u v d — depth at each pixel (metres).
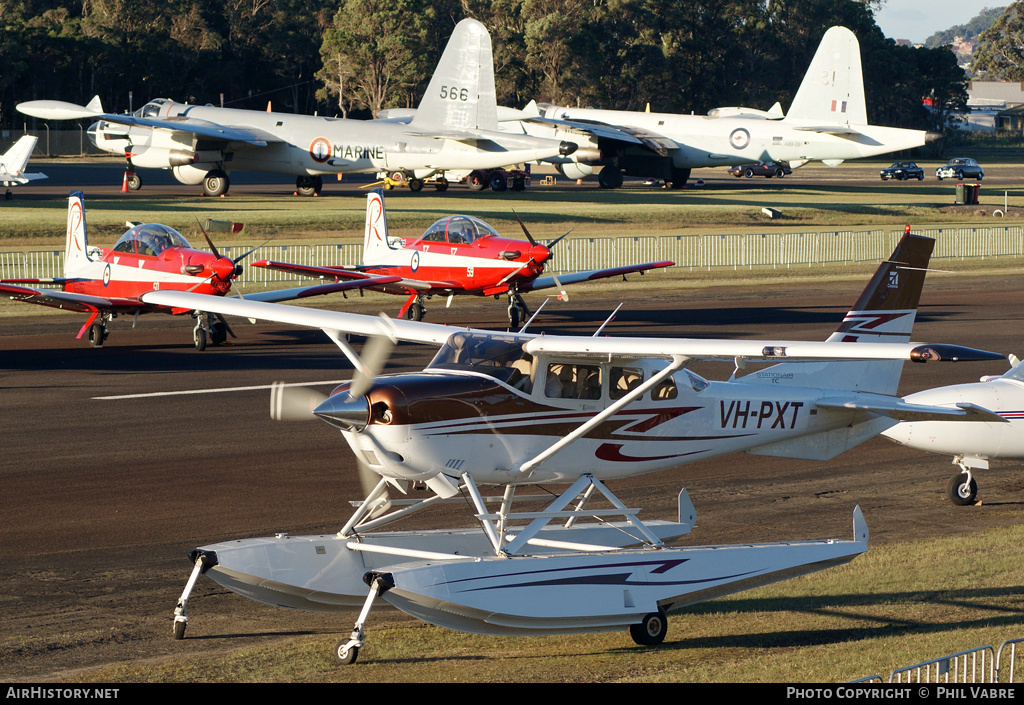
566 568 30.22
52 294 79.19
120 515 43.16
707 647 30.25
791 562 32.75
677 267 149.00
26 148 195.75
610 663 28.95
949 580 36.06
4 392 67.94
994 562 38.09
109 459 52.31
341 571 32.91
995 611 32.94
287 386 70.81
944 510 46.34
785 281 138.38
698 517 44.53
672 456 35.16
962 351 27.16
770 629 31.70
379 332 34.78
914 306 43.44
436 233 95.50
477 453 31.23
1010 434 45.75
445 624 28.88
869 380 41.50
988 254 174.25
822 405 37.22
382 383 30.52
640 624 30.27
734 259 156.50
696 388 35.19
